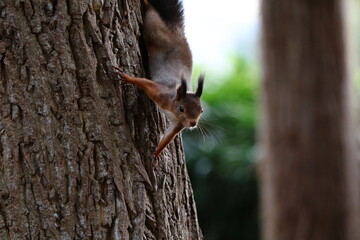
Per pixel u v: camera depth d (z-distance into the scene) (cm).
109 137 773
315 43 1795
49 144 755
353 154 1853
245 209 1969
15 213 746
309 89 1798
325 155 1805
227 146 1978
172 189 834
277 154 1816
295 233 1808
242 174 1948
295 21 1797
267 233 1839
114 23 809
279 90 1812
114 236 761
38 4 765
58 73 764
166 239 809
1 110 755
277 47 1811
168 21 882
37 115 757
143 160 802
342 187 1817
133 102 801
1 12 760
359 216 1875
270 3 1812
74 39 772
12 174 749
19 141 752
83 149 762
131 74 818
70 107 763
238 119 2019
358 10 3148
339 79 1816
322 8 1797
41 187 750
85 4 779
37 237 745
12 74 757
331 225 1811
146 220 791
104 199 764
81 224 754
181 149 865
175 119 810
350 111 1839
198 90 840
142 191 782
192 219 870
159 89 804
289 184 1812
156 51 859
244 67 2408
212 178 1947
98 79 780
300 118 1802
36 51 761
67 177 756
